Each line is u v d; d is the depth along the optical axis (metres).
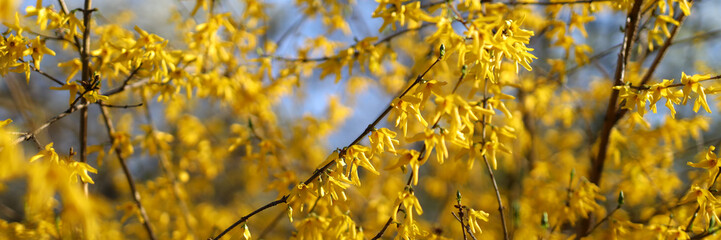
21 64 2.20
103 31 2.98
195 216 4.98
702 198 2.05
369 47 2.87
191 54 2.98
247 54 4.00
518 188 4.70
